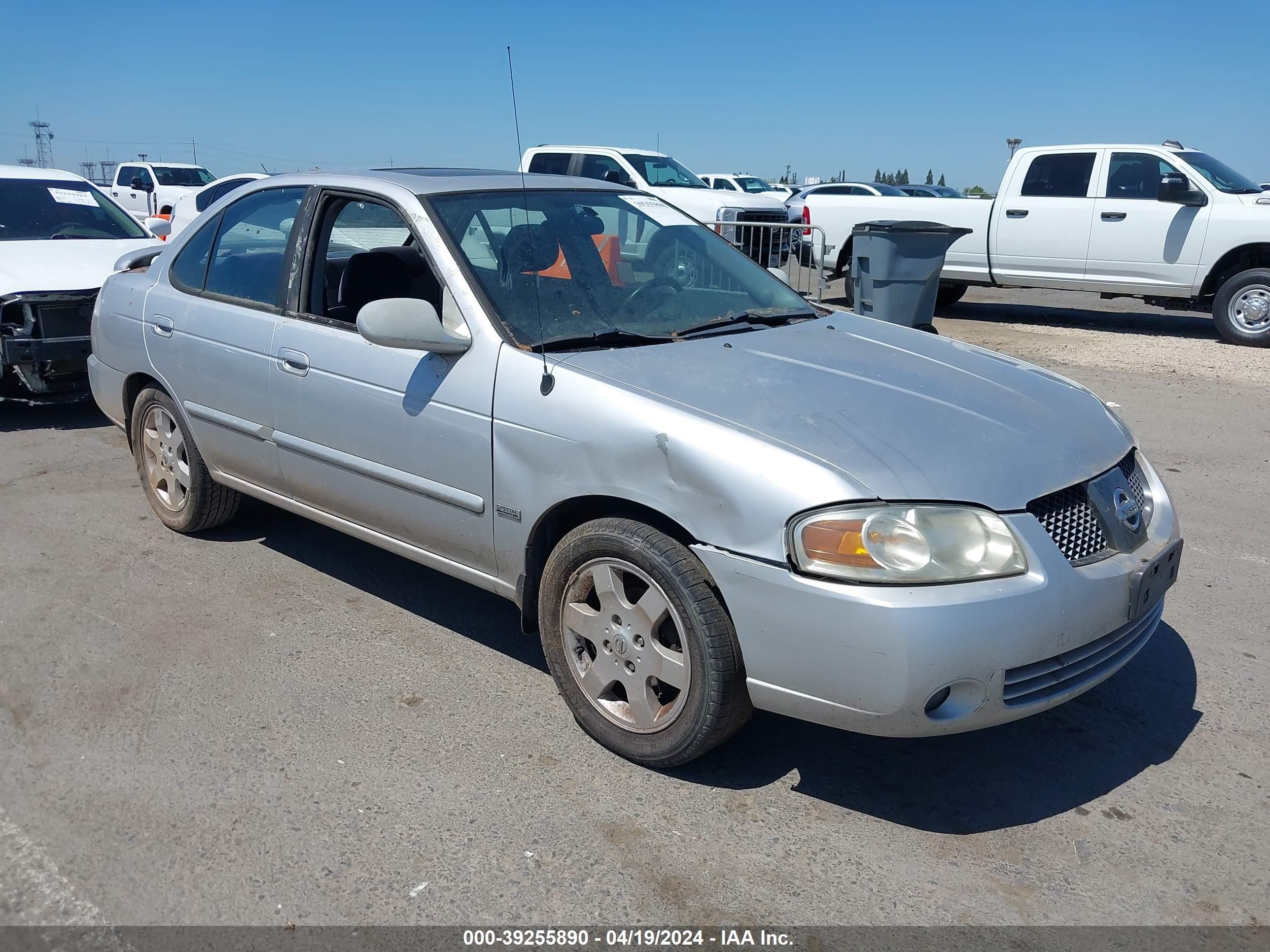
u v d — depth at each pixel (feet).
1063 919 8.45
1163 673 12.58
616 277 12.86
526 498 10.78
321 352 12.87
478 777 10.30
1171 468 21.39
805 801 10.02
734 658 9.52
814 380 10.63
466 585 15.08
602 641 10.52
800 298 14.55
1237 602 14.67
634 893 8.70
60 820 9.53
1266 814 9.84
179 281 15.67
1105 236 38.14
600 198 14.39
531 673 12.48
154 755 10.59
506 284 11.86
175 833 9.37
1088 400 11.69
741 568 9.13
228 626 13.60
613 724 10.57
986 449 9.56
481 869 8.95
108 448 22.34
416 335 11.06
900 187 82.53
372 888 8.70
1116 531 9.88
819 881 8.87
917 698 8.61
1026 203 39.88
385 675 12.35
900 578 8.63
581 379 10.40
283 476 13.93
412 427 11.80
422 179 13.21
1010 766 10.64
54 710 11.46
